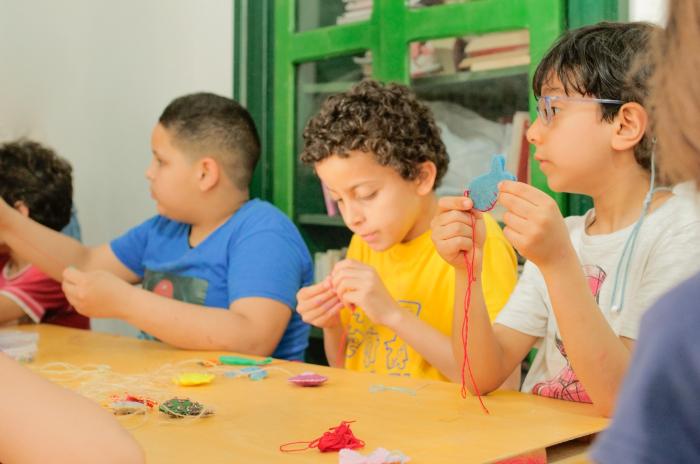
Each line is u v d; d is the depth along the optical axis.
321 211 2.44
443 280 1.55
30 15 2.86
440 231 1.17
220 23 2.66
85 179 2.96
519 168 1.98
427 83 2.19
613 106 1.15
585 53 1.16
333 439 0.83
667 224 1.14
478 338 1.16
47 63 2.90
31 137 2.86
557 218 0.99
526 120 1.98
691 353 0.42
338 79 2.40
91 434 0.59
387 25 2.25
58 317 2.19
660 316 0.44
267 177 2.56
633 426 0.43
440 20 2.14
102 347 1.57
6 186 2.24
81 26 2.96
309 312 1.48
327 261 2.44
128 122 2.88
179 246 1.94
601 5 1.87
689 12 0.45
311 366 1.34
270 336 1.65
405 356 1.53
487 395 1.13
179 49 2.78
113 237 2.91
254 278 1.69
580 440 0.95
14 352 1.40
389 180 1.47
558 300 1.00
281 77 2.50
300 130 2.49
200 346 1.55
